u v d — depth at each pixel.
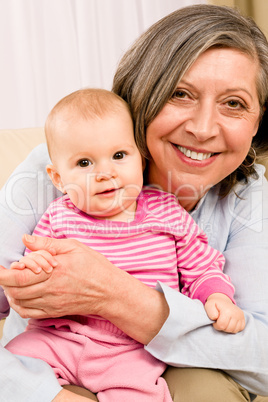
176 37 0.93
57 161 0.96
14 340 0.92
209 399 0.84
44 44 2.64
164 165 1.01
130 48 1.04
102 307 0.87
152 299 0.89
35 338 0.92
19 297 0.83
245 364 0.90
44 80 2.67
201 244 1.01
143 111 0.96
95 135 0.91
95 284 0.85
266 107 1.07
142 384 0.83
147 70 0.95
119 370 0.87
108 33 2.62
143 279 0.96
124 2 2.59
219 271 1.00
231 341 0.89
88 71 2.62
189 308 0.88
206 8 0.97
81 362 0.88
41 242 0.84
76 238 0.96
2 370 0.81
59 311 0.86
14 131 1.45
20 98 2.65
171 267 0.97
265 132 1.12
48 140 0.97
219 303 0.90
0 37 2.59
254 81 0.96
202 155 0.98
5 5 2.57
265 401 1.16
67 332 0.92
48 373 0.83
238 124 0.95
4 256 0.99
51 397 0.80
